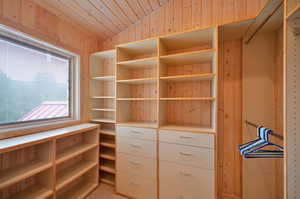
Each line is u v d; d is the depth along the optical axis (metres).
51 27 1.63
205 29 1.42
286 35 0.74
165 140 1.56
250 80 1.54
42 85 1.66
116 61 1.89
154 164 1.61
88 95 2.18
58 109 1.85
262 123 1.50
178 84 1.91
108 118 2.32
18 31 1.32
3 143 1.11
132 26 2.17
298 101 0.71
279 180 1.42
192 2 1.82
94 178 1.96
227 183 1.69
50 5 1.53
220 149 1.71
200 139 1.41
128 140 1.77
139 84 2.16
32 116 1.56
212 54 1.48
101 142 2.07
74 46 1.93
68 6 1.59
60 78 1.88
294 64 0.72
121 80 1.86
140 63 1.86
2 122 1.31
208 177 1.38
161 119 1.70
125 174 1.77
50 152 1.37
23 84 1.48
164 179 1.56
